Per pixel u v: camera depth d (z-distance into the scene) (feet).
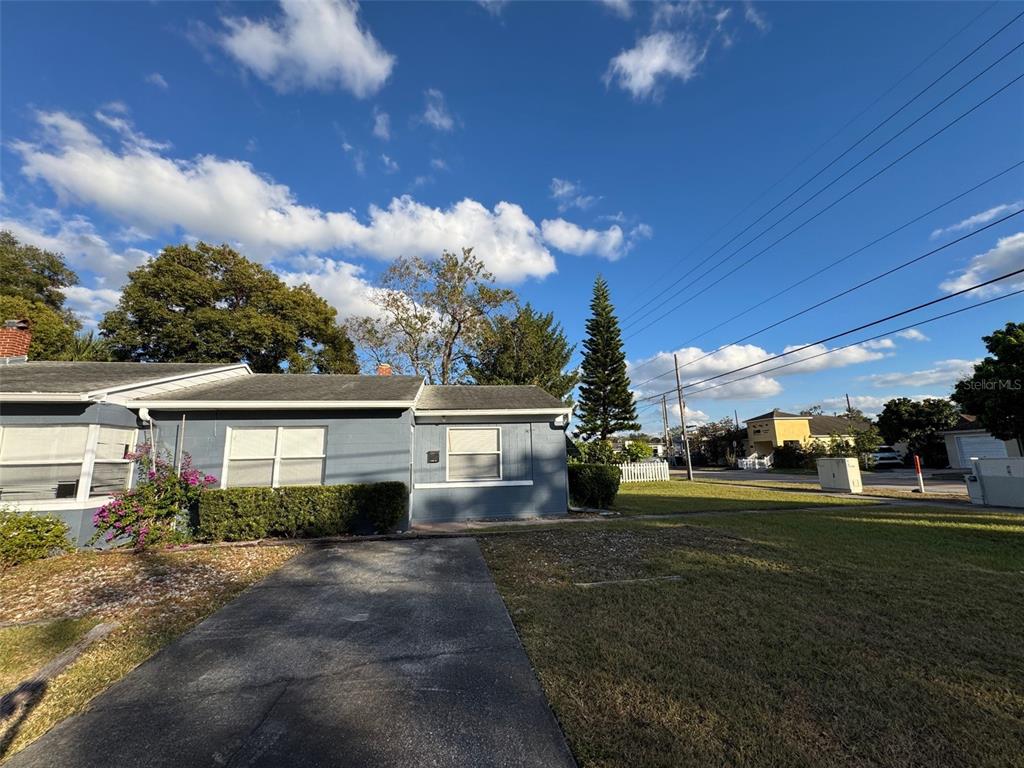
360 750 7.79
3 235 81.61
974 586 16.70
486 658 11.39
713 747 7.73
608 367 112.16
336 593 17.17
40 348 60.90
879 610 14.28
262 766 7.41
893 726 8.30
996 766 7.22
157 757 7.72
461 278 90.07
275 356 88.38
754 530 28.84
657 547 23.90
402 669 10.89
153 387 31.09
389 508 28.94
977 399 62.18
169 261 78.54
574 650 11.72
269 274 88.74
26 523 22.71
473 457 36.50
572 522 32.99
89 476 25.70
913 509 38.86
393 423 32.81
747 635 12.48
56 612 15.57
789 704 9.07
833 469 57.93
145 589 18.04
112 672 11.02
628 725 8.43
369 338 91.35
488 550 24.04
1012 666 10.62
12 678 10.96
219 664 11.38
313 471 31.65
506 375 91.56
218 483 30.32
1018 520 31.78
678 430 222.69
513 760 7.47
